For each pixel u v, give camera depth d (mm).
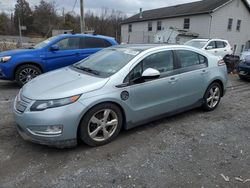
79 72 3969
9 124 4215
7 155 3248
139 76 3777
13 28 68375
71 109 3145
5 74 6723
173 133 4051
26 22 69125
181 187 2701
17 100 3471
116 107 3584
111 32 53750
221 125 4457
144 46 4301
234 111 5297
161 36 26297
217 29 25281
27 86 3707
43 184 2695
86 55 7691
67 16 56031
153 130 4145
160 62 4090
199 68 4691
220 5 24406
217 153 3439
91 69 4008
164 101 4156
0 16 65625
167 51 4223
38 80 3840
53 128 3096
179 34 24781
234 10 26250
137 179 2814
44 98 3145
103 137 3564
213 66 5012
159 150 3479
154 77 3729
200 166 3105
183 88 4414
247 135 4062
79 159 3199
